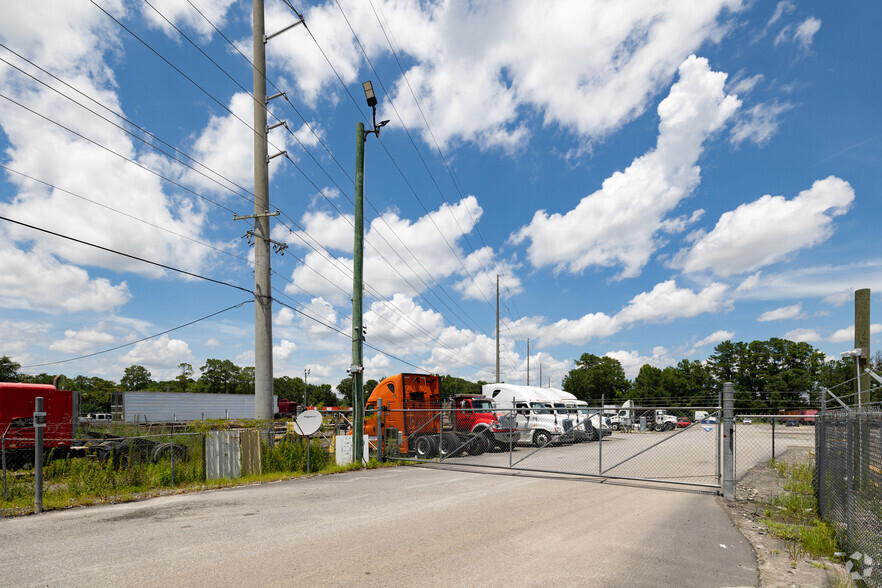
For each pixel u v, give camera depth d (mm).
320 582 5215
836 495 7453
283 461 15242
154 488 11789
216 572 5504
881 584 4543
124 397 38094
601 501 10227
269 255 23625
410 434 18844
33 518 8500
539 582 5336
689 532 7789
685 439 27141
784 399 84500
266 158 24828
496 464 17125
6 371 82312
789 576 5809
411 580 5316
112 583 5172
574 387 110938
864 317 11828
